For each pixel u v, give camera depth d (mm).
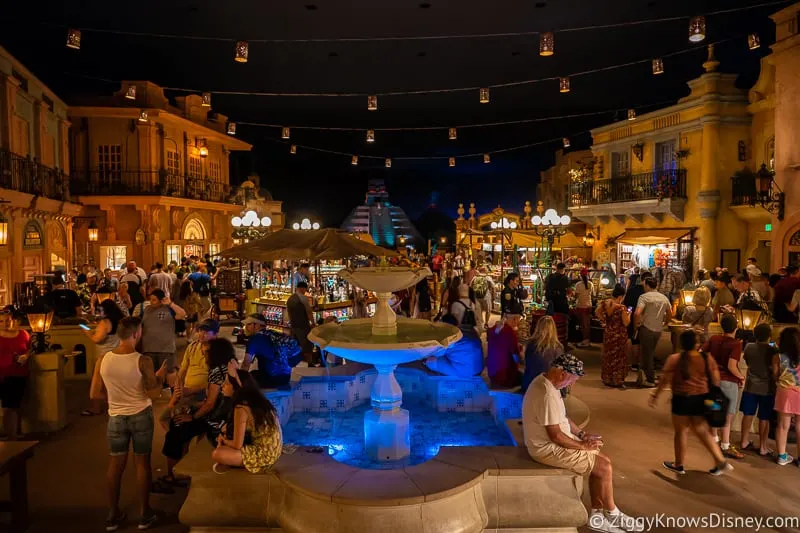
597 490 5660
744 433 7406
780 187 15859
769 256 19312
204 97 14133
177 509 6059
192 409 6371
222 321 17969
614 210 23891
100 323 8680
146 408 5680
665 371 6902
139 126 24328
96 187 24203
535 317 13523
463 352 8805
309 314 11641
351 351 6289
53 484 6559
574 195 27547
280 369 8367
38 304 8422
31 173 17281
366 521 4957
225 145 32875
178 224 26969
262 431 5418
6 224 15062
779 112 15828
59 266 18422
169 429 6262
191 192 27562
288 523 5250
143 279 16812
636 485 6473
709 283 13273
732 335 7512
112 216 24516
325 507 5074
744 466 6949
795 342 6883
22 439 7961
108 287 12203
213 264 20969
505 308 13539
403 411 6926
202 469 5543
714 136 19562
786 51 15500
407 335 7129
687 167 20812
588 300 14391
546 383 5570
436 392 8781
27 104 18000
